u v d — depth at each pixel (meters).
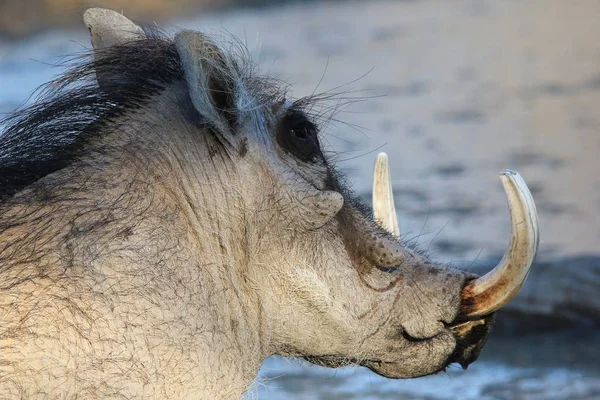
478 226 27.47
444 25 81.62
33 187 9.40
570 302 20.91
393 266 11.26
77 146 9.90
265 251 10.46
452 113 44.94
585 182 31.52
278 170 10.61
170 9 86.50
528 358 19.91
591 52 61.03
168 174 9.98
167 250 9.53
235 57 11.29
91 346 8.78
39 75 61.06
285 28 82.75
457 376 19.23
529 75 53.94
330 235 10.85
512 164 34.69
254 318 10.41
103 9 11.77
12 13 79.88
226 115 10.36
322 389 18.95
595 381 18.66
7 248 8.91
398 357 11.41
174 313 9.35
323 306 10.74
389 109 46.84
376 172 12.59
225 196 10.26
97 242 9.16
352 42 72.88
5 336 8.46
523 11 88.69
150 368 9.07
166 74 10.68
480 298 11.39
